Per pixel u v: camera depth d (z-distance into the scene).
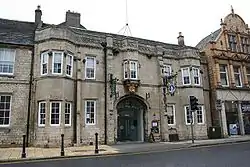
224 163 10.44
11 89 19.14
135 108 23.91
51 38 19.61
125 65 22.95
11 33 20.30
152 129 23.11
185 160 11.57
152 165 10.36
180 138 24.30
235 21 30.48
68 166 10.66
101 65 22.14
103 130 21.02
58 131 18.41
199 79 25.88
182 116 24.91
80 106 20.38
